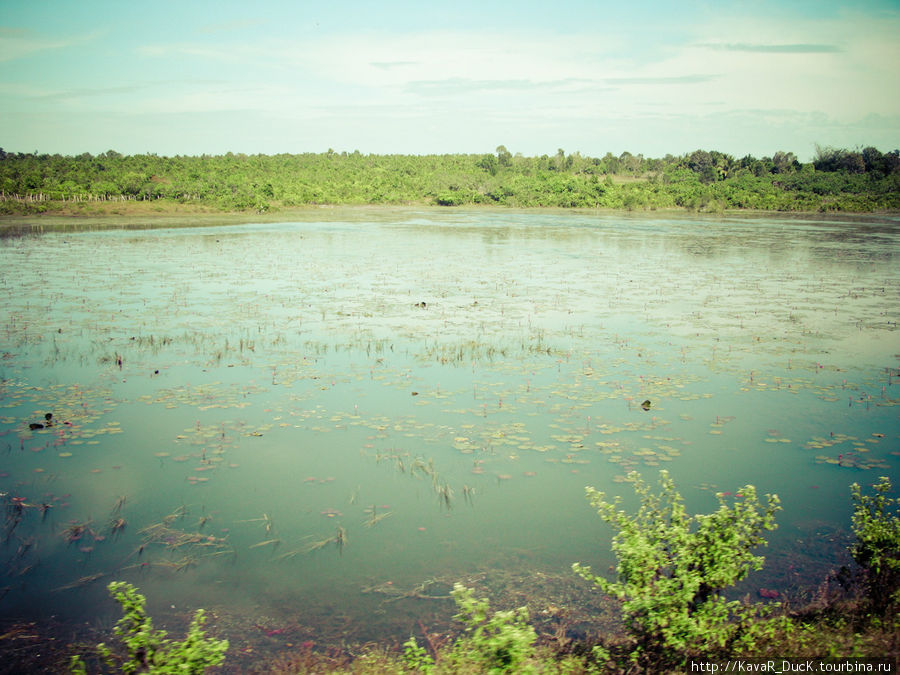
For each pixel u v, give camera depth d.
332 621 6.95
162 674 5.17
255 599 7.33
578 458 10.71
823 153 110.56
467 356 16.56
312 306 22.69
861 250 39.78
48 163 110.56
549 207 95.44
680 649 5.88
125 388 14.08
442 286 26.97
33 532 8.63
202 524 8.84
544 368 15.58
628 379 14.73
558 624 6.77
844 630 6.15
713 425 12.06
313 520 8.95
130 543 8.41
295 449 11.13
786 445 11.19
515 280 28.58
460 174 110.44
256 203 74.25
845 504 9.23
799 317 21.11
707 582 6.00
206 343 17.69
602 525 8.77
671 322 20.38
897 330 19.30
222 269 31.14
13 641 6.63
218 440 11.47
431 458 10.76
